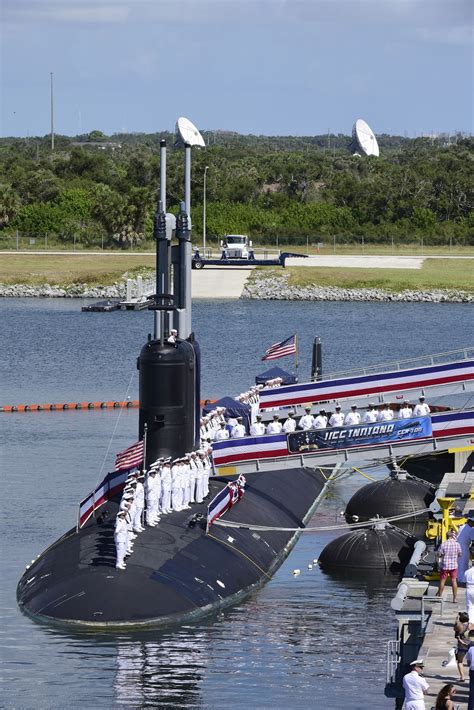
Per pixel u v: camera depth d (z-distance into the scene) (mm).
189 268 132125
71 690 88688
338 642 100438
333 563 124250
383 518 139875
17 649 95250
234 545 118250
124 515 103875
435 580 109000
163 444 120750
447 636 91375
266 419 183875
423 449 141500
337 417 168375
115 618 98812
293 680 91938
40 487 159500
